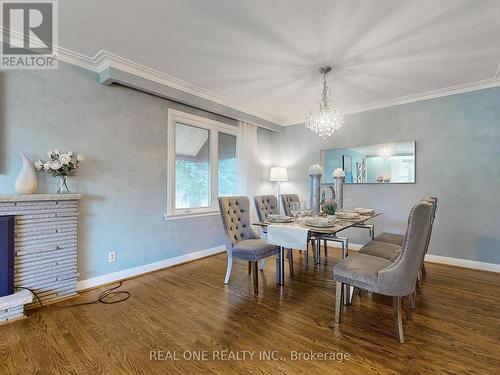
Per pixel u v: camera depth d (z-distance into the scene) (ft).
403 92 11.91
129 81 9.32
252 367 5.07
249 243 9.11
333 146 15.07
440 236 11.82
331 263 11.83
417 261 5.73
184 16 6.65
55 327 6.46
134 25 7.02
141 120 10.41
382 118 13.35
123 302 7.86
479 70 9.66
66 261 8.15
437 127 11.91
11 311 6.73
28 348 5.63
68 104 8.48
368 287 6.04
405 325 6.50
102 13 6.52
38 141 7.88
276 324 6.60
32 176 7.39
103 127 9.30
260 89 11.63
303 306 7.58
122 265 9.80
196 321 6.75
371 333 6.19
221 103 13.05
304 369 5.00
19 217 7.24
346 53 8.45
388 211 13.17
